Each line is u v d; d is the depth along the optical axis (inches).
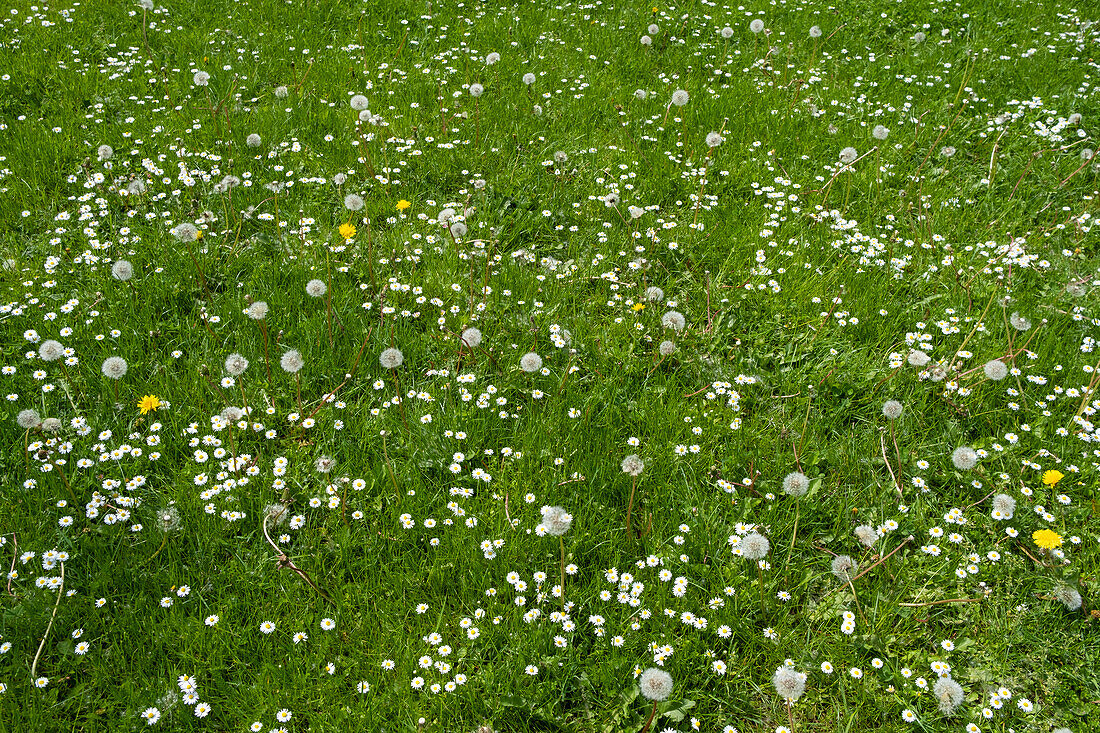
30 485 130.9
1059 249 217.0
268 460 144.9
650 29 332.2
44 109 253.6
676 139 262.2
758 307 189.9
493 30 338.0
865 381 168.6
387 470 138.7
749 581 129.6
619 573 131.4
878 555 135.4
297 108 262.8
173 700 108.4
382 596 126.3
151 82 276.4
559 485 142.9
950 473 148.6
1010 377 168.1
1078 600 121.9
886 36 364.2
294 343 170.2
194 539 130.3
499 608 123.9
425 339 173.8
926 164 254.5
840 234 216.1
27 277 180.5
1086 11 391.2
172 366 163.3
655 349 174.6
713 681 118.3
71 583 122.6
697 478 147.6
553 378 166.4
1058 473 132.5
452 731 109.9
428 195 228.2
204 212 199.0
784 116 278.5
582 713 113.9
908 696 116.2
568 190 229.9
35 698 108.3
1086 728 112.7
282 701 110.3
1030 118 282.0
